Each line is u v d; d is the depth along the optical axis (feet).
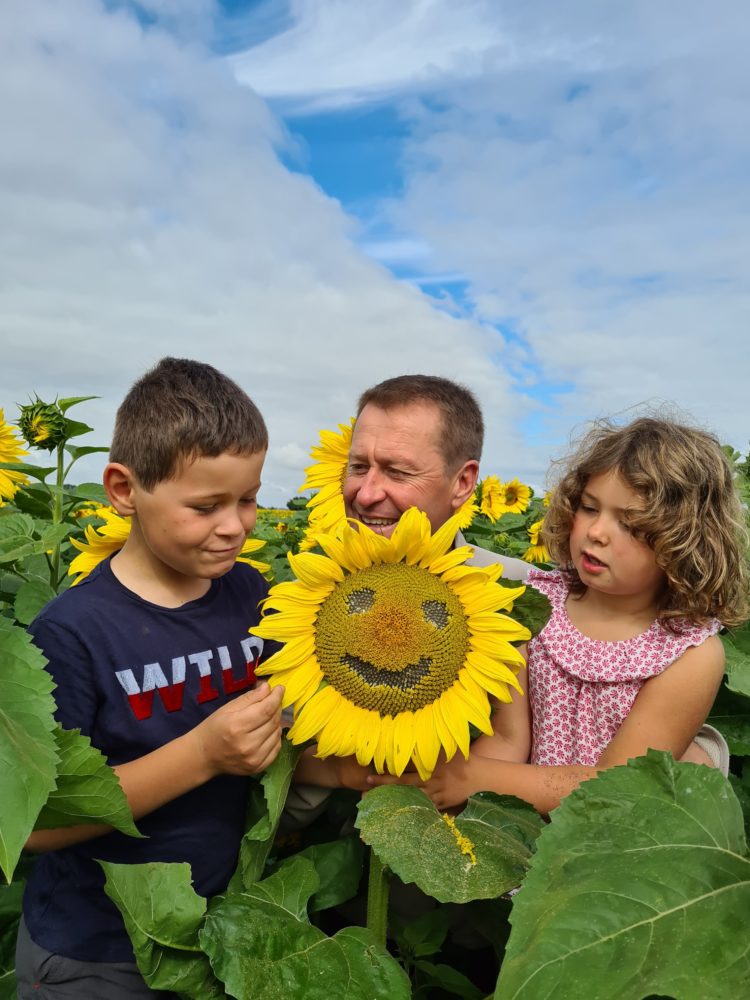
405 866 2.10
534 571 3.35
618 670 2.89
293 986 2.07
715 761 3.06
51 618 2.49
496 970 3.07
